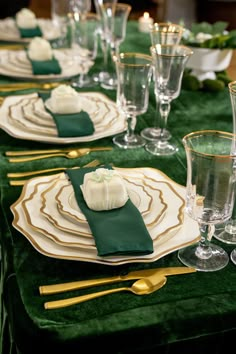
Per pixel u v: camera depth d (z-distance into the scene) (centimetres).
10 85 156
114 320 73
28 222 85
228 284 80
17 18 202
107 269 82
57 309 74
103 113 129
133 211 86
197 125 138
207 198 79
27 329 72
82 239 82
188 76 162
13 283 81
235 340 78
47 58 165
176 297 77
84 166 110
